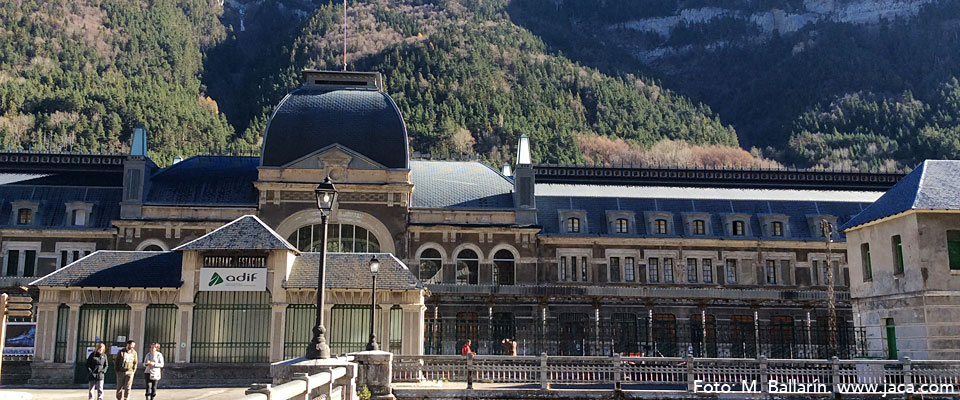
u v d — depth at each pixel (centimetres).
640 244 6381
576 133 15212
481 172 6600
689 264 6412
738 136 19475
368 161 5891
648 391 3234
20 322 4256
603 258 6334
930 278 3834
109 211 6050
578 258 6328
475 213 6131
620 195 6675
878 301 4228
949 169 4128
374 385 3103
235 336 4081
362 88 6353
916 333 3881
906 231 3984
